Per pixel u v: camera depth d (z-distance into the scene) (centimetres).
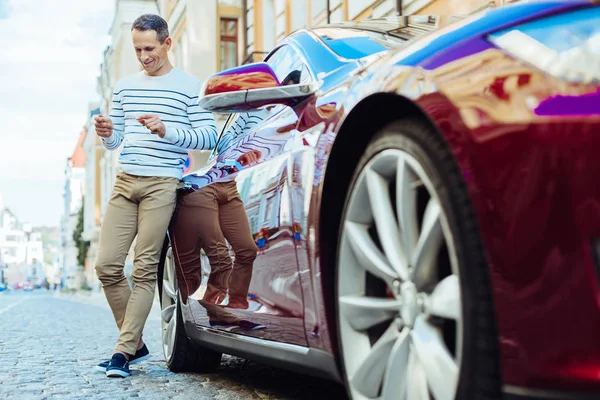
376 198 220
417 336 199
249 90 281
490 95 171
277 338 288
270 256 291
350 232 230
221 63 2216
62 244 10569
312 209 250
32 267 16150
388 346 217
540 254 156
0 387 381
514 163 162
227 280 341
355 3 1127
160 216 416
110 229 426
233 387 374
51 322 1002
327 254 246
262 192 299
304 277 259
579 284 151
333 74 275
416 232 207
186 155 431
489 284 172
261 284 301
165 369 450
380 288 234
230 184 339
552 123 157
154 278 427
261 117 340
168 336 440
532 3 190
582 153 152
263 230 297
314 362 258
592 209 150
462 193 179
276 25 1611
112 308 436
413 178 205
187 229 394
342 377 244
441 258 203
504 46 179
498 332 164
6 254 15900
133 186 418
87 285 5878
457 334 182
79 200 9200
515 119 163
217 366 431
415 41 222
